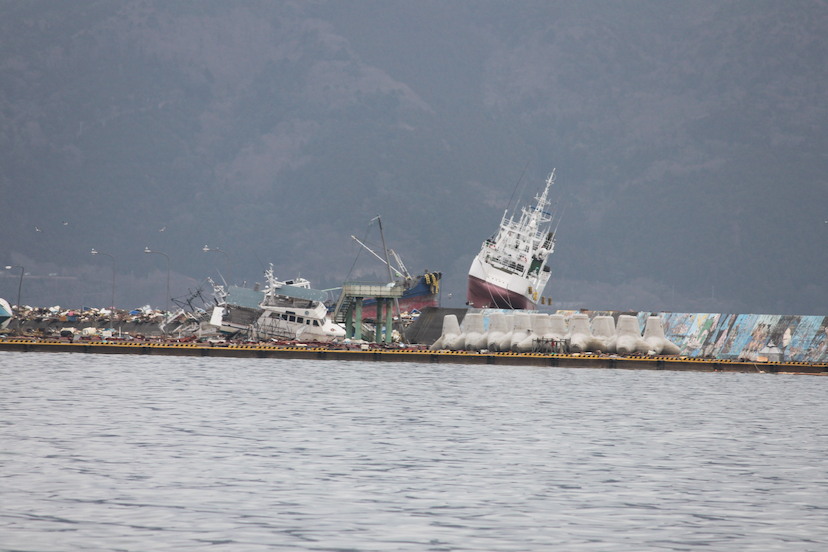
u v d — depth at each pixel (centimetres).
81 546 18300
